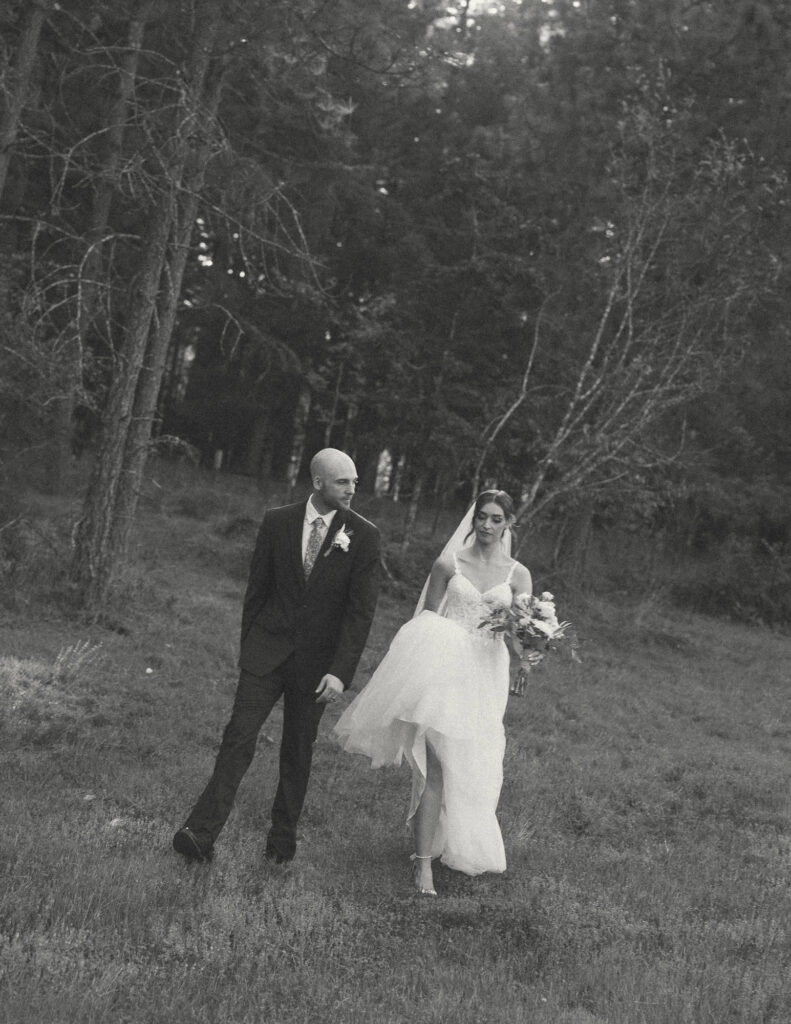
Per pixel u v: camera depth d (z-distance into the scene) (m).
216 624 13.54
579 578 21.67
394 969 4.68
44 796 6.60
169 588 15.27
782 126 19.78
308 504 5.97
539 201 21.52
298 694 5.93
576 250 20.56
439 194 23.33
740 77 20.17
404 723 6.38
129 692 9.82
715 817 8.45
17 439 14.76
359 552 5.91
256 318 27.30
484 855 6.17
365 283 27.81
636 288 17.55
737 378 20.72
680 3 20.44
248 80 16.12
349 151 20.70
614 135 19.86
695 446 23.17
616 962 5.00
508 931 5.34
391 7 13.55
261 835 6.50
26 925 4.55
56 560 13.63
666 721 12.38
